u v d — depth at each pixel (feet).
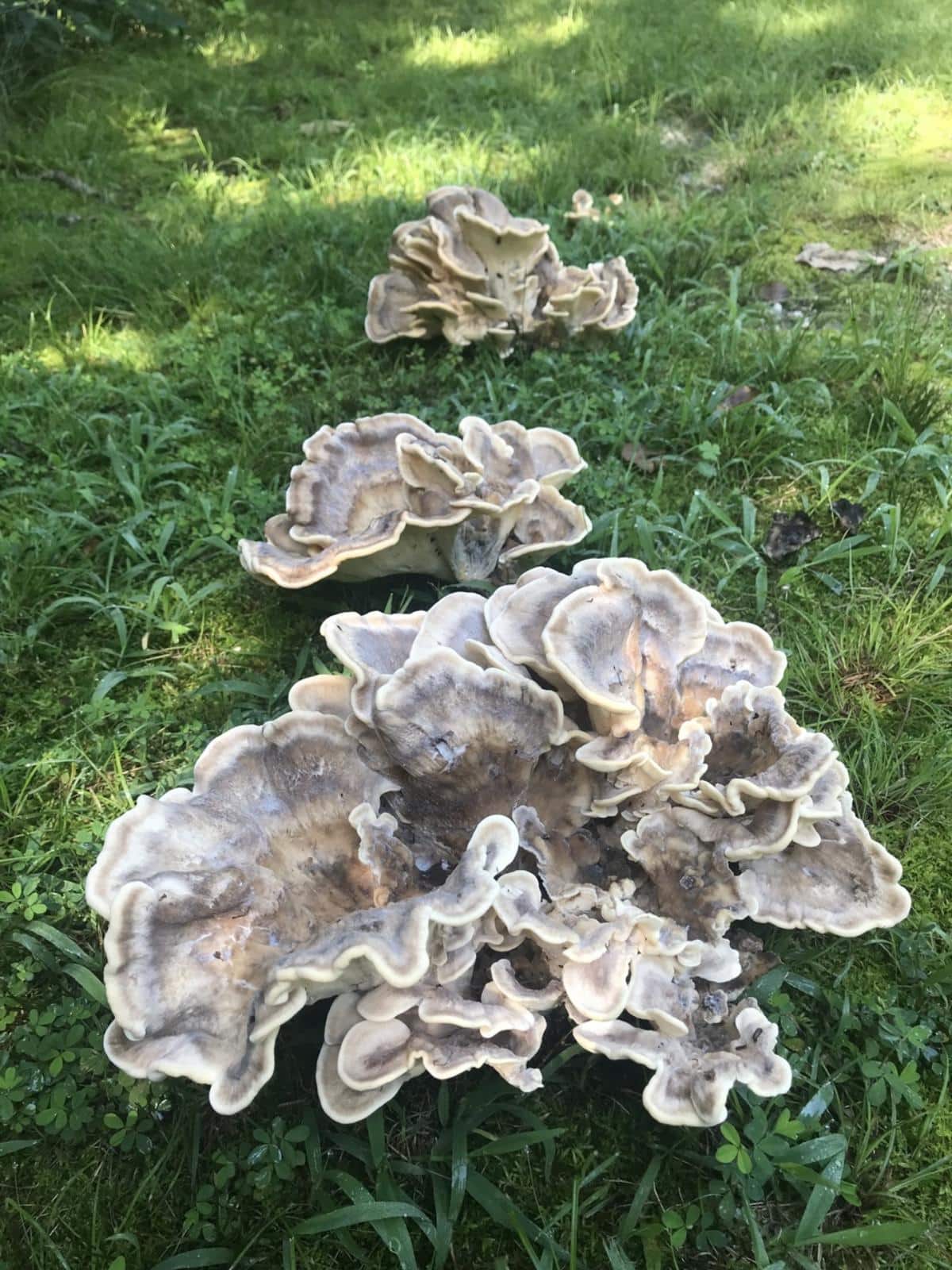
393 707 1.77
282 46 7.34
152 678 2.66
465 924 1.59
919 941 2.06
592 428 3.39
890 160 5.12
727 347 3.67
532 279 3.59
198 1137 1.79
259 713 2.53
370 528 2.50
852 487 3.19
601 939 1.69
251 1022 1.62
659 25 7.24
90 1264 1.72
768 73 5.97
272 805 1.87
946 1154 1.81
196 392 3.64
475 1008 1.62
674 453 3.35
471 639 1.99
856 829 1.96
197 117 6.18
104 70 6.63
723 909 1.82
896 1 7.11
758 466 3.22
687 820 1.87
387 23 8.04
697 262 4.20
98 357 3.83
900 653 2.62
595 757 1.83
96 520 3.15
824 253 4.34
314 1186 1.74
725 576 2.85
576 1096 1.87
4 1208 1.78
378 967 1.48
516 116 5.83
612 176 5.02
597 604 1.95
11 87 6.07
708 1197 1.75
